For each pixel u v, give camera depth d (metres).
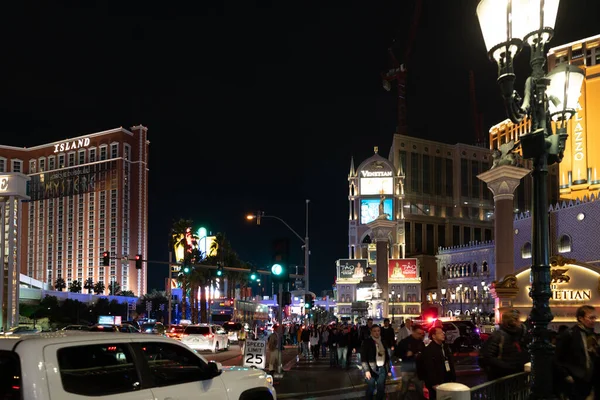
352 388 17.38
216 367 7.27
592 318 7.68
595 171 91.75
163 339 6.73
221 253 76.44
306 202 47.31
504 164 30.06
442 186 113.56
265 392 7.98
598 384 7.50
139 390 6.07
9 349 5.29
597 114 92.94
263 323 94.12
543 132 8.20
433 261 103.50
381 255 63.28
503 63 8.35
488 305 82.31
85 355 5.74
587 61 97.25
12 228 58.81
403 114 164.00
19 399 5.05
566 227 60.59
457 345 31.44
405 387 10.48
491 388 7.39
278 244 20.53
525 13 7.99
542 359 7.61
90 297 153.75
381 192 102.88
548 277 7.99
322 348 34.50
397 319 89.25
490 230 115.25
